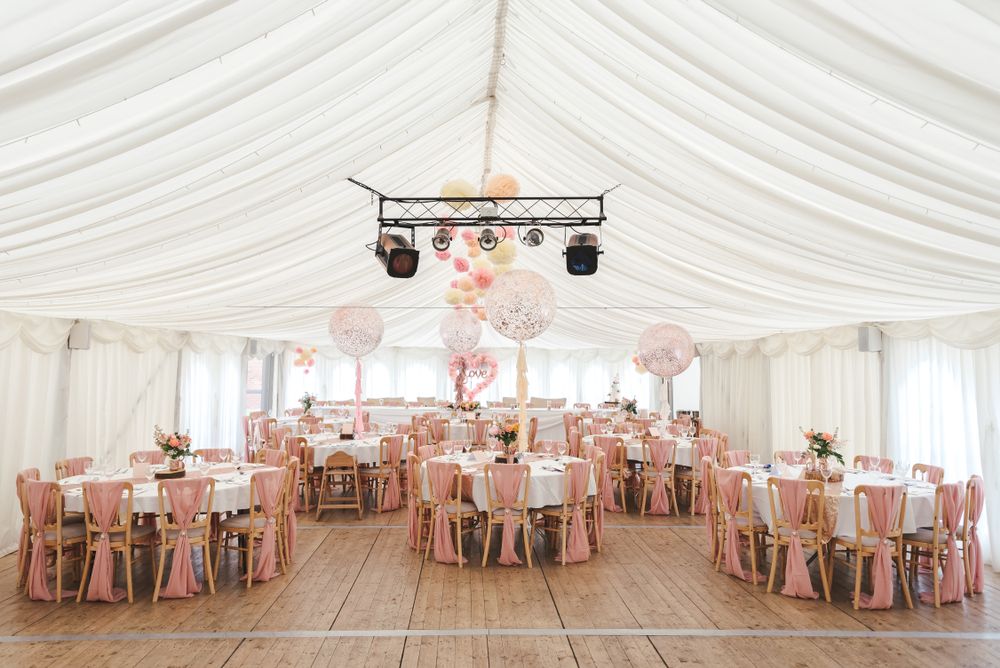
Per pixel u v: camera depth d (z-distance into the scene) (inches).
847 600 186.7
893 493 178.2
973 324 231.8
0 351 239.3
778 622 169.5
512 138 219.5
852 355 323.3
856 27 79.3
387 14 111.0
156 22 75.6
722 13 91.4
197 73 96.0
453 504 223.6
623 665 144.1
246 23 86.0
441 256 262.1
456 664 143.7
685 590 194.2
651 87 128.3
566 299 367.6
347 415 535.5
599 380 685.9
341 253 255.0
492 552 235.3
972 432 242.2
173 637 157.1
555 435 522.0
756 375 438.0
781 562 222.2
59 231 135.3
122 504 185.5
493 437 264.5
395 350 681.0
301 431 411.2
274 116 122.0
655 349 275.1
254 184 149.6
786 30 86.6
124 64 80.4
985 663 145.6
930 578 206.7
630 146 158.2
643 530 272.4
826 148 115.3
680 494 343.3
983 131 88.0
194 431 429.1
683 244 212.2
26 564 194.5
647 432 339.6
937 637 160.1
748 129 123.0
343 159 162.2
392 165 196.7
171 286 224.4
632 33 114.6
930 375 266.4
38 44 69.4
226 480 213.0
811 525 188.9
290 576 205.8
